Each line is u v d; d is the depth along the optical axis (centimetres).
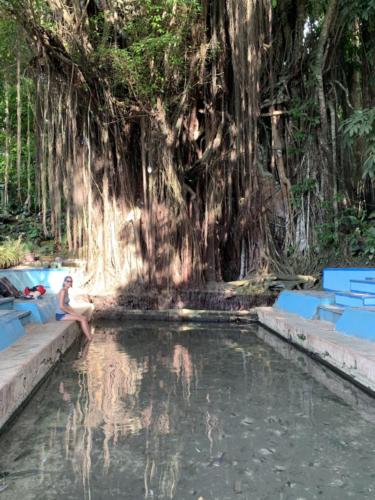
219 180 1181
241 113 1036
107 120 1108
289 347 755
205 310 1105
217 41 1014
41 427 392
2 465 322
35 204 1606
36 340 584
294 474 309
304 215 1188
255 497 278
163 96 1073
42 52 957
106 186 1184
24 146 1535
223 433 380
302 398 477
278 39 1176
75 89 1040
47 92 1059
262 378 557
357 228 1140
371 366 462
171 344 789
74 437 370
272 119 1196
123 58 948
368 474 309
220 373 580
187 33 990
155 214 1155
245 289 1130
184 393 491
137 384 525
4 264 1211
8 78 1084
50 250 1467
